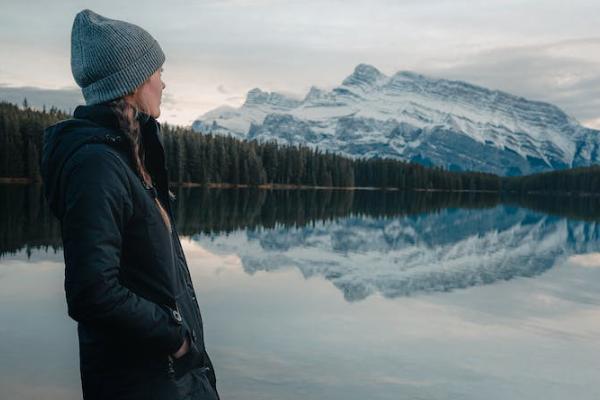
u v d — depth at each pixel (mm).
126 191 1982
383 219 38406
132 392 2035
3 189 46781
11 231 19047
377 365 7156
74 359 6598
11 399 5480
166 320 2004
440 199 95125
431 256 19719
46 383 5891
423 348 8062
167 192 2270
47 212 26500
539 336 9094
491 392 6508
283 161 107062
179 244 2348
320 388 6246
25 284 10703
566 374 7254
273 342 7879
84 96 2191
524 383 6852
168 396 2068
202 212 33656
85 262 1841
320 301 10891
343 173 122125
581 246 24516
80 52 2123
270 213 36719
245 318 9172
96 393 2066
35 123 65562
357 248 20797
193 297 2322
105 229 1878
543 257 20266
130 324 1914
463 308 10992
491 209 65062
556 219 47188
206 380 2260
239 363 6934
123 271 2059
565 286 14039
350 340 8195
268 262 15812
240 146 94875
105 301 1854
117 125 2072
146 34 2207
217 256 16406
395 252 20344
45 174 2045
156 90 2289
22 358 6578
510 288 13570
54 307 8953
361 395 6133
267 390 6102
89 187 1878
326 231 26688
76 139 1973
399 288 12969
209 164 86188
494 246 23891
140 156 2182
